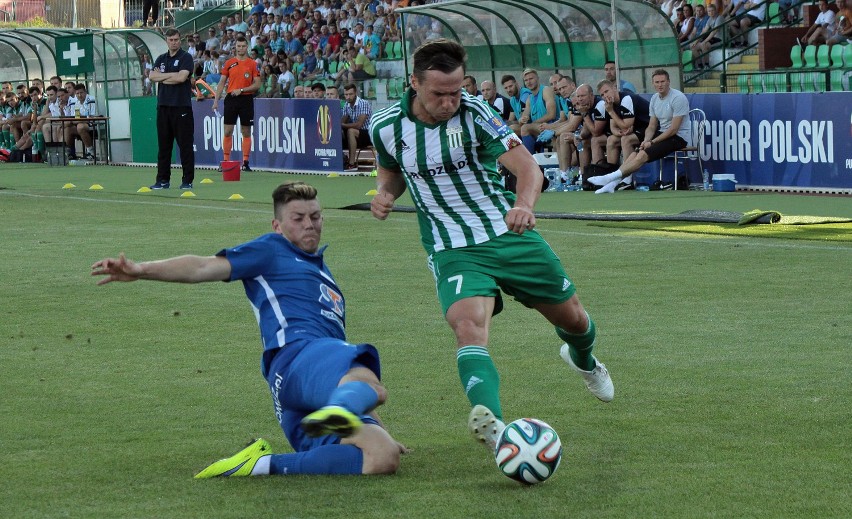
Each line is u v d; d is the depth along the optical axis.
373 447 8.66
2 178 44.44
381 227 25.67
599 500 7.94
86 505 8.02
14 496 8.27
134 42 52.03
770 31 41.84
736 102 32.50
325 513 7.73
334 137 42.22
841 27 40.34
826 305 15.59
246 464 8.69
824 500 7.84
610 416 10.43
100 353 13.65
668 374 12.00
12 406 11.16
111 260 8.61
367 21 54.88
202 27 74.12
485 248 9.76
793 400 10.77
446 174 9.86
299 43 58.38
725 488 8.16
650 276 18.31
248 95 44.66
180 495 8.21
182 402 11.28
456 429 10.15
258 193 35.69
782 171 31.61
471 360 9.14
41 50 61.16
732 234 22.81
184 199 33.91
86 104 53.53
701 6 45.19
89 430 10.24
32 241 24.25
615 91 33.66
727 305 15.81
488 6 40.09
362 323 15.20
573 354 10.55
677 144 32.72
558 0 37.31
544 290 9.91
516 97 38.44
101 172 47.25
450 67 9.38
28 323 15.59
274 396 9.05
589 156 34.72
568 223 25.41
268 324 9.12
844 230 22.98
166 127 37.22
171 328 15.10
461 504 7.89
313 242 9.40
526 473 8.20
